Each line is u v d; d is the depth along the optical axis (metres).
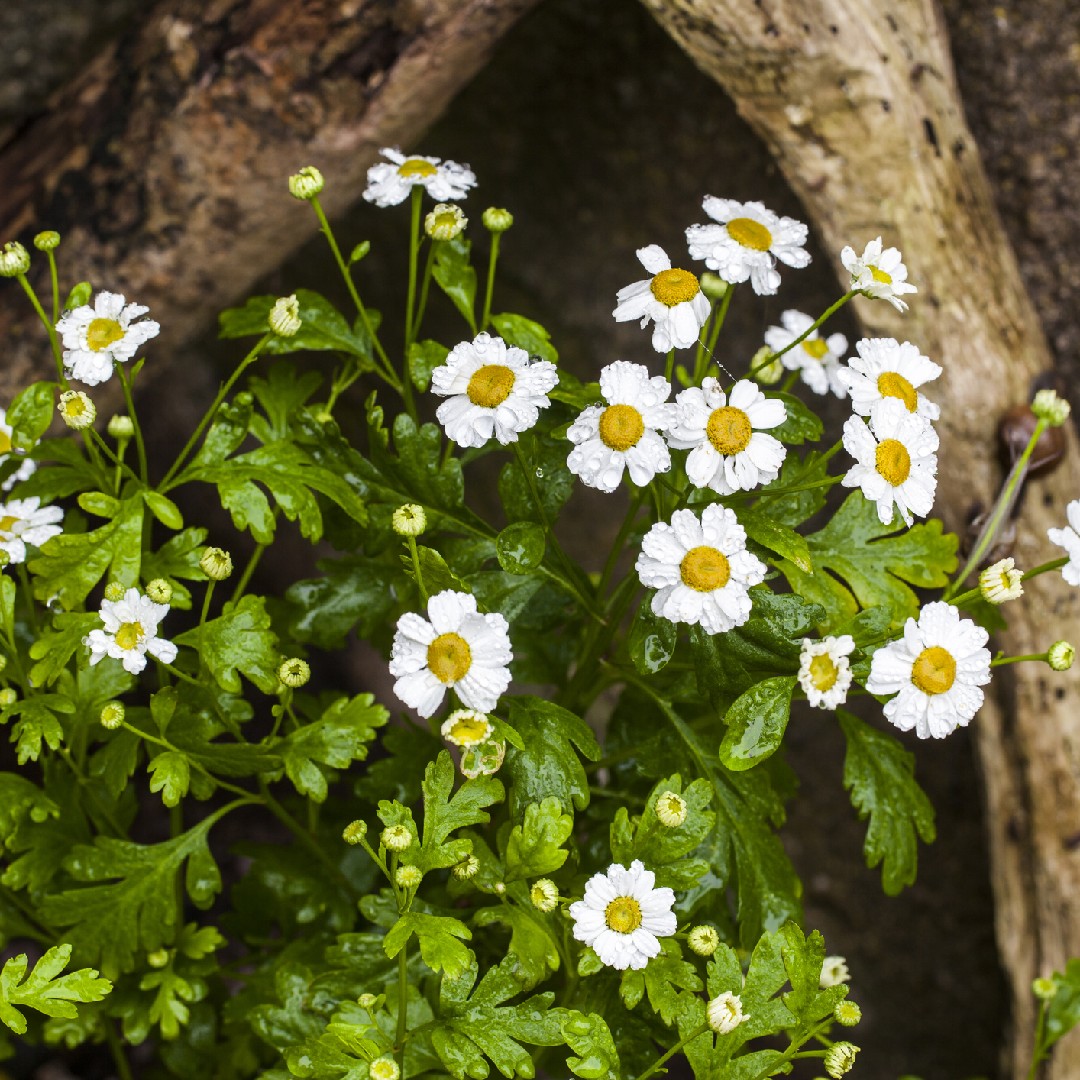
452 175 0.61
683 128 0.72
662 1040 0.59
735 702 0.57
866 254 0.58
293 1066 0.57
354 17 0.65
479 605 0.59
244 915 0.65
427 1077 0.58
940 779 0.74
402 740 0.62
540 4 0.72
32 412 0.60
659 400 0.56
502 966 0.57
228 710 0.60
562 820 0.57
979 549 0.60
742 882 0.59
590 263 0.75
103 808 0.62
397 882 0.56
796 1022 0.57
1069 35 0.67
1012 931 0.70
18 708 0.59
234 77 0.66
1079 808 0.68
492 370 0.57
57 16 0.74
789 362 0.62
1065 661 0.57
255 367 0.87
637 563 0.56
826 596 0.60
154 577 0.60
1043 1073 0.70
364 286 0.82
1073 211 0.68
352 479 0.61
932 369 0.58
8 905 0.63
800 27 0.63
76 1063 0.81
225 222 0.68
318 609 0.62
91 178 0.68
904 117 0.64
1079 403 0.69
